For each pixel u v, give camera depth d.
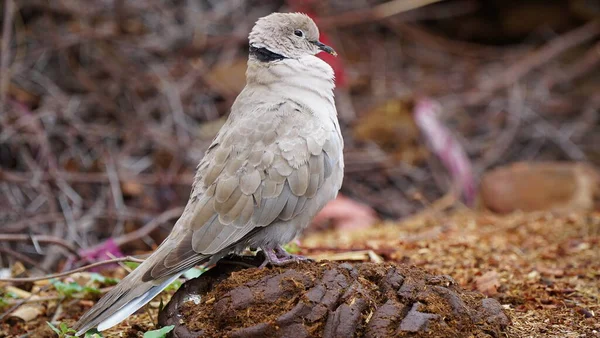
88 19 15.96
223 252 7.16
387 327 6.18
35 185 12.76
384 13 17.36
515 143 17.45
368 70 18.19
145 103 15.57
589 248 10.28
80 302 8.92
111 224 13.01
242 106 7.75
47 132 14.24
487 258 9.73
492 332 6.55
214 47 16.78
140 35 16.45
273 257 7.18
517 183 14.44
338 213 13.73
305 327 6.15
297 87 7.77
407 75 18.53
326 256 9.41
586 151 17.53
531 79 18.77
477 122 17.47
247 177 7.09
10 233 12.09
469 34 20.02
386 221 14.39
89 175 13.46
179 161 14.42
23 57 15.32
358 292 6.39
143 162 14.44
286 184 7.18
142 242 12.55
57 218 12.30
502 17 19.92
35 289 9.49
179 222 7.15
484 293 8.34
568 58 19.48
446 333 6.18
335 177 7.55
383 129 16.19
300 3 17.44
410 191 15.71
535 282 8.79
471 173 16.20
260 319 6.28
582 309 7.79
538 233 11.12
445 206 14.69
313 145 7.32
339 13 18.66
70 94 15.42
